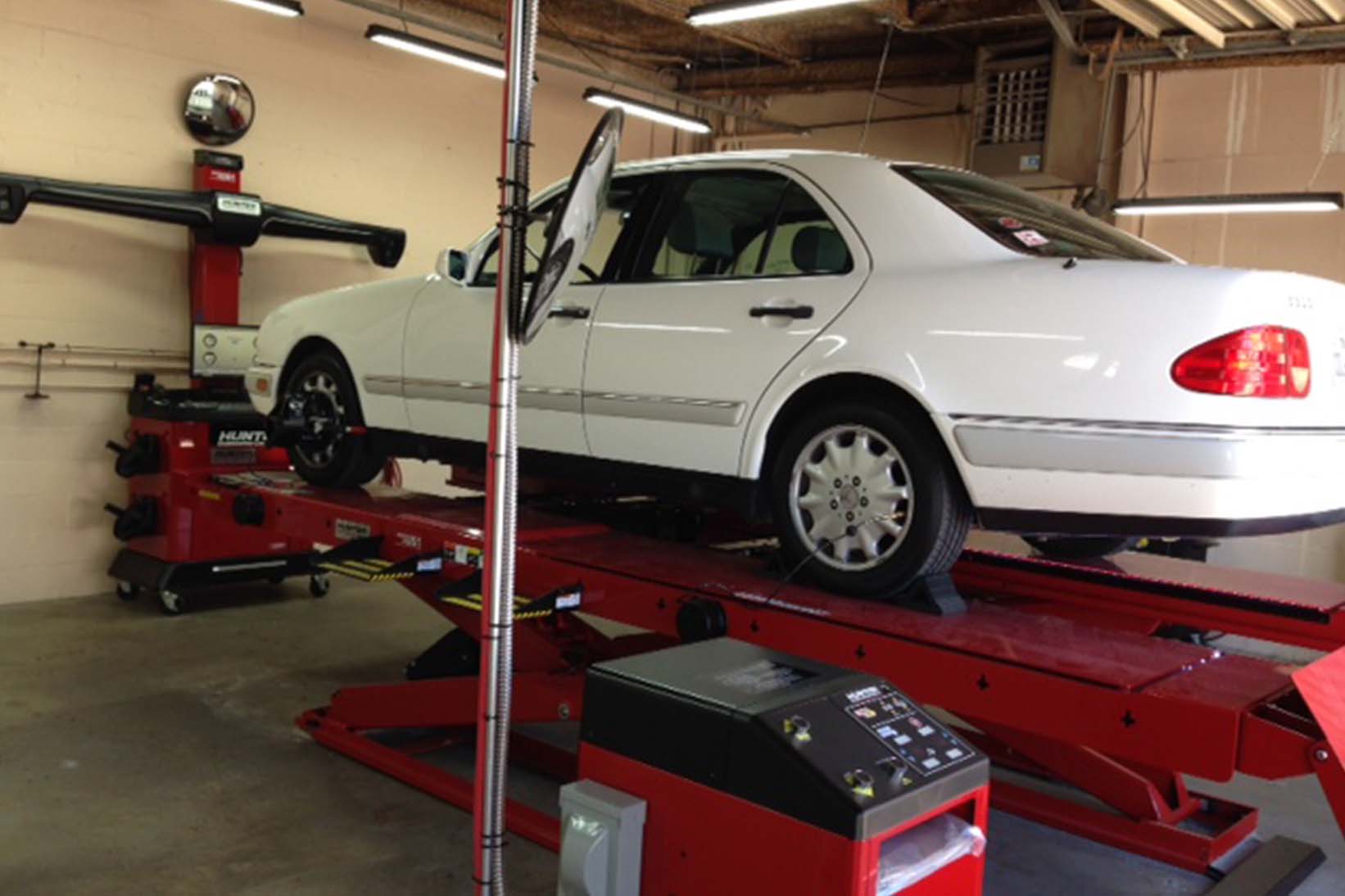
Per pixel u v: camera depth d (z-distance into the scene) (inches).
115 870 119.5
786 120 389.7
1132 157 317.1
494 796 71.5
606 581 128.3
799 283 125.0
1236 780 170.6
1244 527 102.3
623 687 62.1
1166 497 103.0
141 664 197.5
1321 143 290.8
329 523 165.2
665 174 144.0
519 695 131.6
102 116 246.4
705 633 115.7
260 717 170.7
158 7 253.1
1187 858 133.4
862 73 355.6
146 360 257.3
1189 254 310.2
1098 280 106.9
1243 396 99.6
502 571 71.5
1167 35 255.1
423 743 160.7
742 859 56.4
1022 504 110.0
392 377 169.8
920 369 112.7
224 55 265.6
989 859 135.2
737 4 229.5
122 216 249.0
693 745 58.6
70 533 248.8
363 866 123.1
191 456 235.3
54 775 144.8
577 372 141.9
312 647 214.4
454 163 318.0
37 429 242.2
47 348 241.0
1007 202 128.1
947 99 351.3
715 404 128.3
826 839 52.8
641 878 61.0
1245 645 232.4
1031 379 107.4
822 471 121.4
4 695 176.1
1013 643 103.8
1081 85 302.7
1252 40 250.7
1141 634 121.7
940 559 115.0
